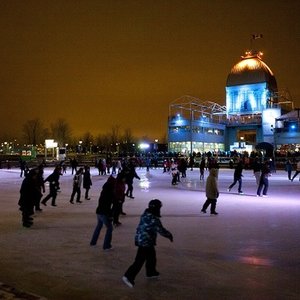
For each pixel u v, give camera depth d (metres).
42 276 7.36
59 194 22.42
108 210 9.40
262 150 65.81
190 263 8.13
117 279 7.18
